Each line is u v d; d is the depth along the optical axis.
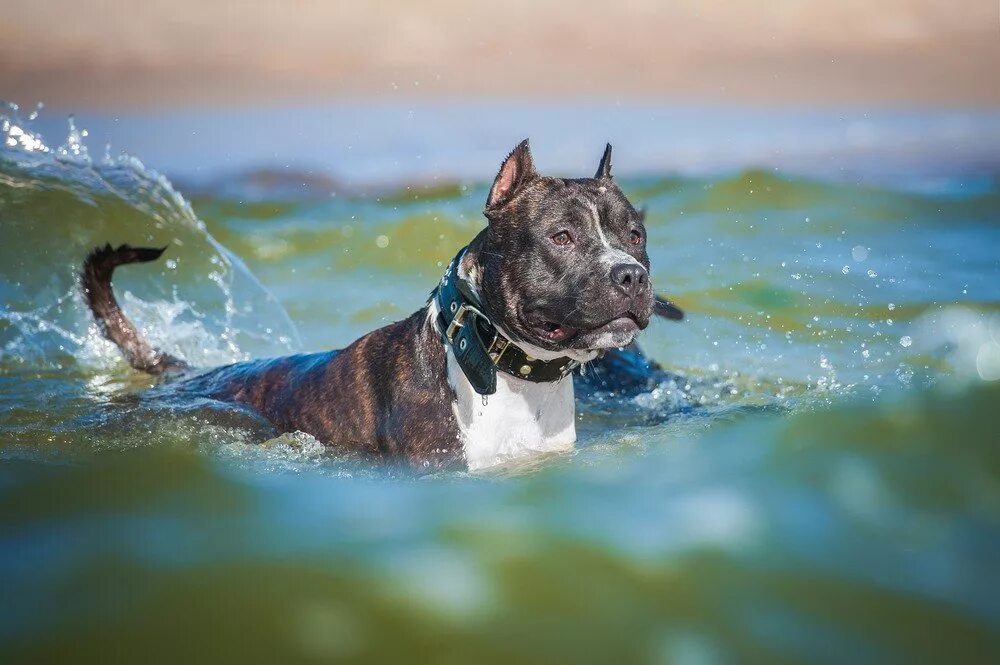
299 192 20.44
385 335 8.98
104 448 7.71
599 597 4.53
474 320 8.27
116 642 4.20
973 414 6.31
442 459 8.09
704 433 7.53
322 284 14.91
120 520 5.46
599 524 5.27
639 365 10.61
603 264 7.87
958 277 13.34
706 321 12.36
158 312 12.52
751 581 4.61
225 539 5.17
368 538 5.19
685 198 18.03
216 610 4.43
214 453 7.80
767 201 17.61
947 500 5.22
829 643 4.16
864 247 14.97
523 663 4.09
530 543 5.08
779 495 5.45
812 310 12.46
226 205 19.39
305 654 4.12
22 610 4.47
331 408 8.83
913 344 10.97
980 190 18.05
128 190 14.38
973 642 4.14
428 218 17.58
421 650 4.16
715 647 4.17
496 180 8.37
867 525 5.03
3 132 15.36
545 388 8.44
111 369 11.05
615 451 7.54
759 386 9.95
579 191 8.30
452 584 4.64
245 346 12.30
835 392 8.85
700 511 5.36
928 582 4.54
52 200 13.53
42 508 5.66
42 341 11.46
